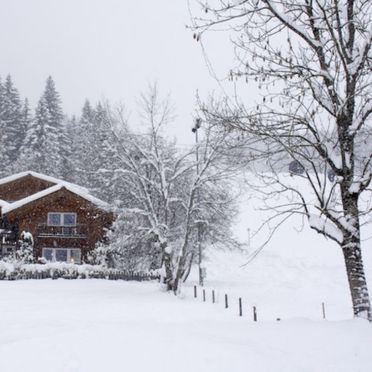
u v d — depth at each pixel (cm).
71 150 7112
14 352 729
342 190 964
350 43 909
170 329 891
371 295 2695
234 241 3094
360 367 680
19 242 3534
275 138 880
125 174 2748
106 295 2184
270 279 3734
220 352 725
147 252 3072
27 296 2014
